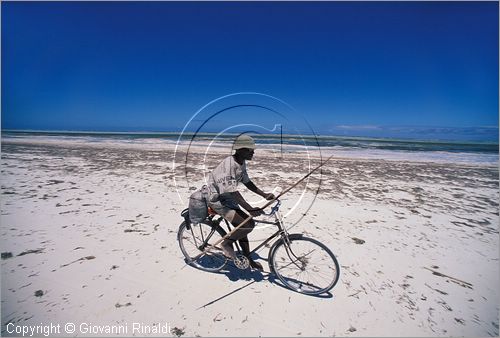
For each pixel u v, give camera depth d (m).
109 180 7.85
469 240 4.44
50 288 3.00
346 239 4.37
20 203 5.75
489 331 2.56
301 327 2.55
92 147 15.17
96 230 4.50
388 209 5.83
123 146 15.72
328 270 3.34
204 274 3.32
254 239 4.29
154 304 2.79
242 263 3.15
